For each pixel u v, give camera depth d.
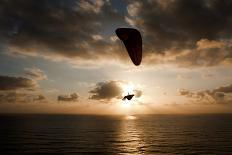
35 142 105.62
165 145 99.50
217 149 88.50
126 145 99.69
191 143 105.56
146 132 162.75
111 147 94.06
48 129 181.75
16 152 80.56
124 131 170.25
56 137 126.69
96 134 146.00
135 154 79.38
